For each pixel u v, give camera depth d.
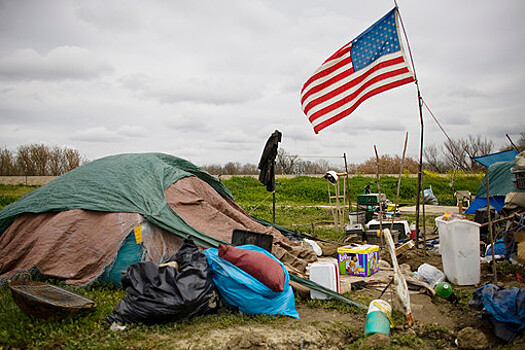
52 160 45.34
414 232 10.53
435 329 5.12
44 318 5.05
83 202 7.24
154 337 4.79
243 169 55.41
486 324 5.09
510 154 12.53
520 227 7.26
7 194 22.61
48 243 6.74
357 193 27.61
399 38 8.17
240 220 8.88
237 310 5.57
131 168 8.16
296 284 6.45
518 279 6.62
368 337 4.75
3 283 6.59
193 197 8.18
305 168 50.19
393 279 5.85
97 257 6.79
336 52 8.56
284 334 4.88
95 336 4.80
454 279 6.85
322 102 8.67
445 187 27.78
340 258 7.78
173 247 7.28
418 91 8.09
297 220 17.34
